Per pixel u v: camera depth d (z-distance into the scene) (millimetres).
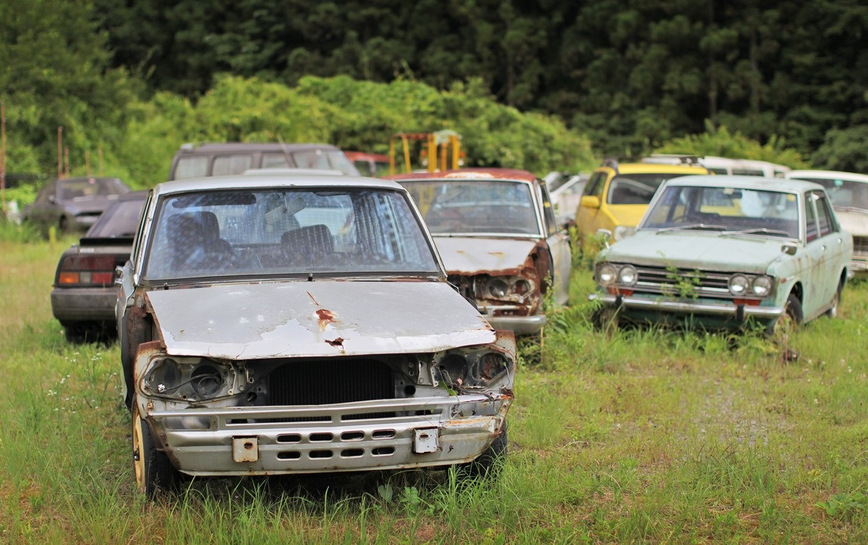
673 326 9406
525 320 8133
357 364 4684
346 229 5781
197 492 4973
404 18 57219
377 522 4785
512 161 34344
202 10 59344
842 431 6410
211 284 5379
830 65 46750
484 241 8969
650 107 48844
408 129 34938
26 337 9695
